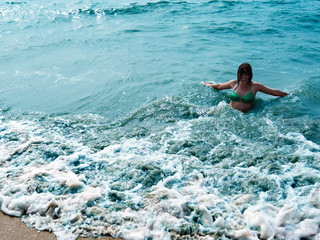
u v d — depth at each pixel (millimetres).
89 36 11000
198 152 4824
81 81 7621
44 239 3361
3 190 3998
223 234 3336
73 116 6102
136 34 11242
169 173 4336
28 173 4309
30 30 11781
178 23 12688
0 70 8266
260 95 6879
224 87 6902
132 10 14766
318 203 3672
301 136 5211
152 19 13352
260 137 5219
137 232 3400
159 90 7113
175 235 3348
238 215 3566
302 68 8328
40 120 5906
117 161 4605
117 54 9297
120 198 3879
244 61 8758
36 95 6973
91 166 4512
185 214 3609
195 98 6695
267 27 12062
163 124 5742
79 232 3432
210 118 5867
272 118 5852
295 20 13000
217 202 3768
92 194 3891
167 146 4996
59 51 9617
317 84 7223
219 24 12453
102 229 3457
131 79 7648
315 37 10953
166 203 3752
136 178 4230
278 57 9102
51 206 3752
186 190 3988
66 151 4859
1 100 6711
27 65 8586
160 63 8594
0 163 4539
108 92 7070
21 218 3633
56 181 4148
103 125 5770
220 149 4883
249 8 15102
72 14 14039
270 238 3281
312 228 3359
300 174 4211
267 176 4199
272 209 3635
